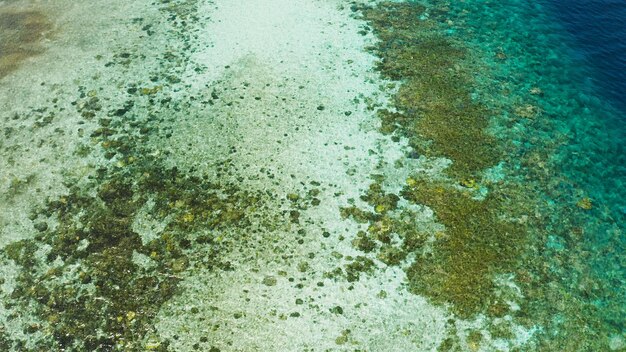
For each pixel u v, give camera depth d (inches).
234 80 828.0
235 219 634.2
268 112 775.1
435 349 526.6
